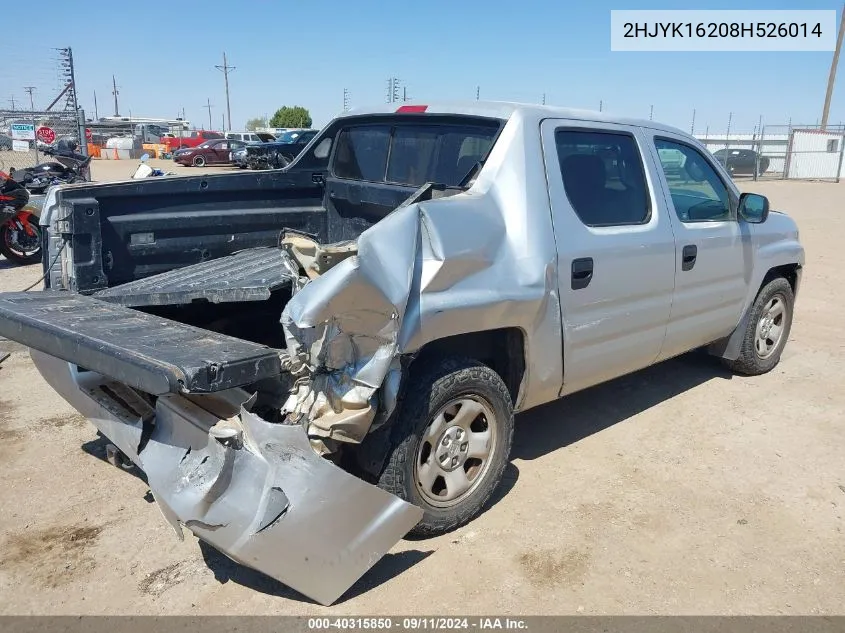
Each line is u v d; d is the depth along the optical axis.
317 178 4.98
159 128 49.94
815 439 4.68
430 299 3.10
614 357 4.21
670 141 4.67
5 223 10.20
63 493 3.89
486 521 3.66
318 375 2.83
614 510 3.78
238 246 4.63
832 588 3.17
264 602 3.04
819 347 6.72
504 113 3.76
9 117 17.02
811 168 32.38
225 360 2.51
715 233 4.84
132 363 2.53
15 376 5.76
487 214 3.40
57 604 3.01
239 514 2.76
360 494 2.88
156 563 3.30
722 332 5.34
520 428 4.80
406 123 4.39
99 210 3.89
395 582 3.17
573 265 3.74
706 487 4.04
